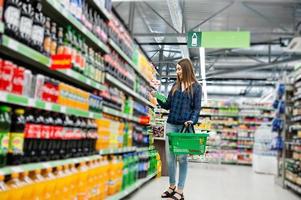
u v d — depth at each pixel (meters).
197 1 8.47
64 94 2.45
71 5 2.56
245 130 16.11
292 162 6.11
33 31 2.02
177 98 4.07
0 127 1.78
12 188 1.79
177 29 8.63
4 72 1.75
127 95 4.81
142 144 5.48
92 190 2.93
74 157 2.68
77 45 2.67
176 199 3.95
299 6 8.74
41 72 2.74
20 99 1.84
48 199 2.13
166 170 7.20
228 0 8.30
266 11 9.29
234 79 17.39
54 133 2.33
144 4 8.51
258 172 10.12
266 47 12.75
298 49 8.36
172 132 3.88
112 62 3.75
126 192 3.94
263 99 19.19
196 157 6.11
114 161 3.69
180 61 4.14
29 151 2.06
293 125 6.73
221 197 4.76
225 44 8.40
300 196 5.43
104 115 3.66
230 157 15.66
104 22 3.45
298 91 6.64
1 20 1.74
